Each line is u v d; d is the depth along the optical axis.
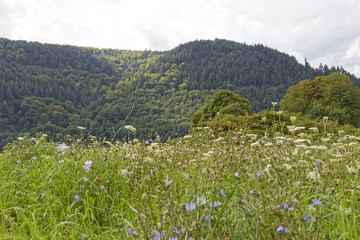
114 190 3.51
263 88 175.75
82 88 173.75
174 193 2.96
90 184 3.66
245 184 2.53
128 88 175.88
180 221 1.70
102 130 109.25
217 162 3.50
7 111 118.38
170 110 152.88
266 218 1.81
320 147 3.58
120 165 4.20
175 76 192.88
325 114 35.81
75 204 3.46
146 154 4.14
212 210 1.73
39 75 176.25
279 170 2.30
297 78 186.62
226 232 1.69
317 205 1.73
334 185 2.73
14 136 100.31
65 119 118.69
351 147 4.93
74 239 2.46
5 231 2.87
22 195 3.95
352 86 43.25
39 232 2.77
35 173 4.57
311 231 1.65
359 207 2.35
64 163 4.43
